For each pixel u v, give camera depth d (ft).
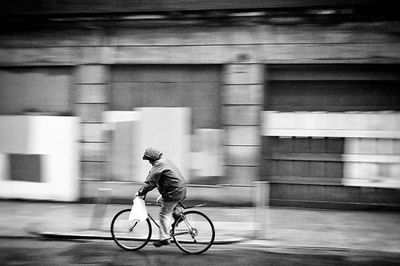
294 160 32.09
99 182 33.24
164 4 30.76
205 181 32.42
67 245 23.93
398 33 29.12
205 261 21.39
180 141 32.63
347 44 29.84
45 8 31.73
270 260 21.50
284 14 29.81
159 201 22.90
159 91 32.68
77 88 33.06
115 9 31.24
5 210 31.35
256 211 29.30
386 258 21.79
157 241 22.63
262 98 31.27
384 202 31.14
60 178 33.73
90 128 33.06
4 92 34.17
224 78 31.55
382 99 30.63
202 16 30.71
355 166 31.35
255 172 31.55
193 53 31.55
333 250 22.98
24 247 23.57
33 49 33.06
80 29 32.45
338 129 31.30
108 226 26.86
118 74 32.96
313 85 31.35
